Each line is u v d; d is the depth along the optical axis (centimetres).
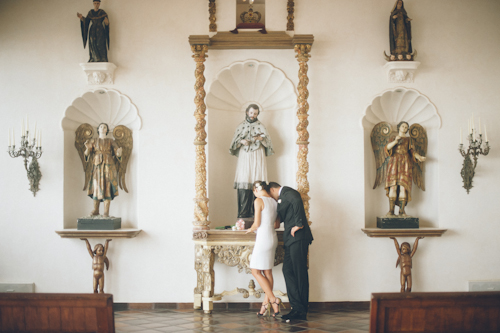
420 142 697
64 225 677
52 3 687
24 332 349
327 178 680
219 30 684
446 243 678
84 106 694
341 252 675
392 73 682
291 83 686
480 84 689
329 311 641
